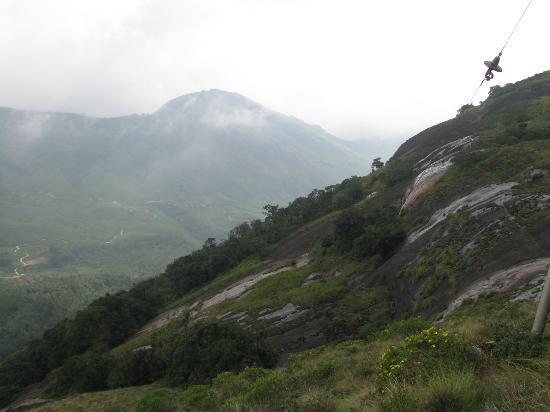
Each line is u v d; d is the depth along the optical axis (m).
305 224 102.81
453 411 7.13
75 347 74.31
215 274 97.00
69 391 54.44
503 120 72.06
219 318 59.03
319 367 16.44
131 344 70.19
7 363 78.56
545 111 66.75
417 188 58.28
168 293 100.12
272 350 38.94
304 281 59.41
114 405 36.56
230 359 35.91
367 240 54.84
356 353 20.44
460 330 14.23
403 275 40.78
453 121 91.25
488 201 37.69
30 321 153.88
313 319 46.53
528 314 15.67
